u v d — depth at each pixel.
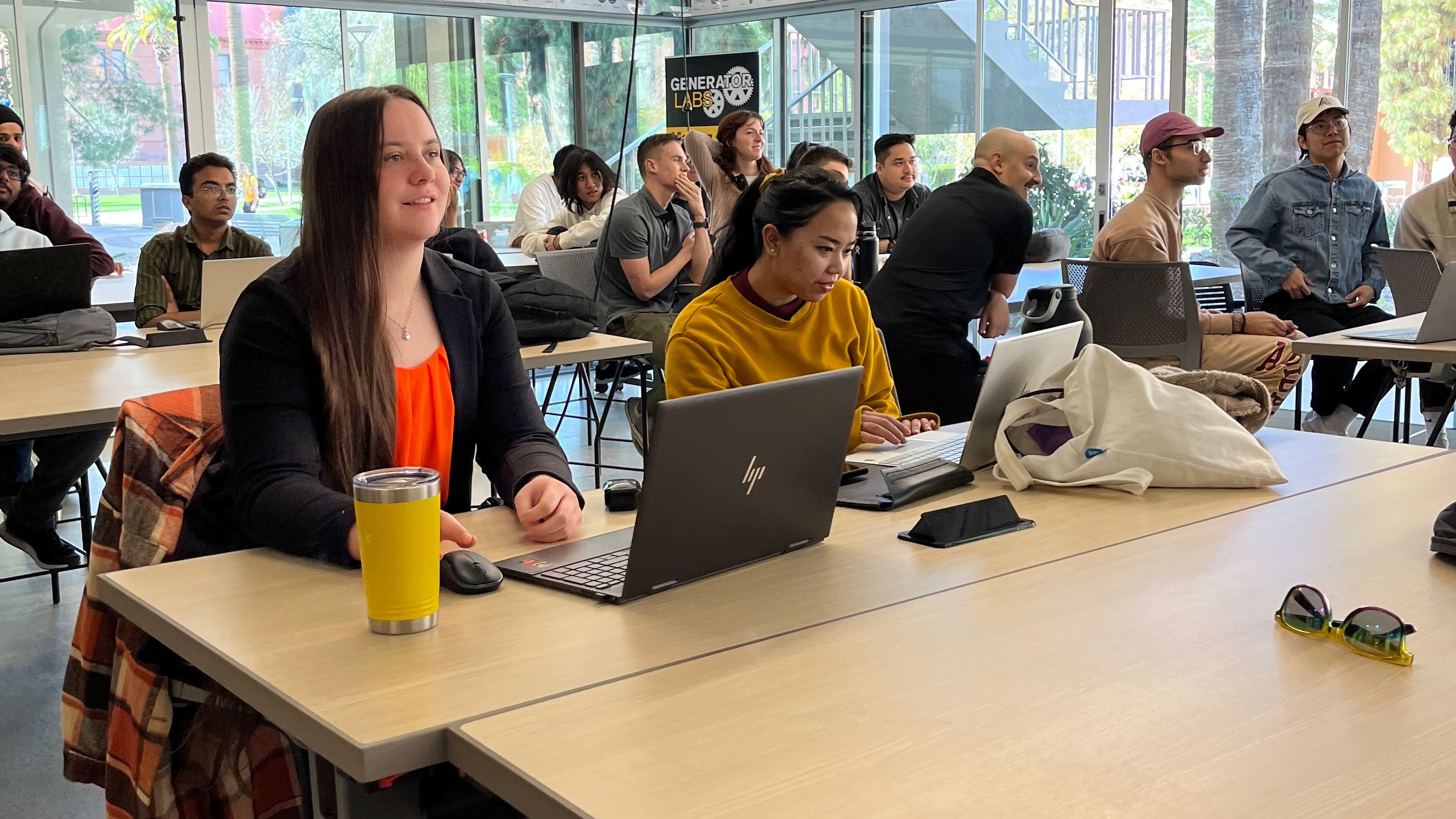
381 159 1.64
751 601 1.32
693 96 8.72
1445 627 1.21
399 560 1.20
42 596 3.55
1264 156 7.00
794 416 1.42
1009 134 3.88
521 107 9.35
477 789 1.13
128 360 3.14
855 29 9.16
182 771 1.50
